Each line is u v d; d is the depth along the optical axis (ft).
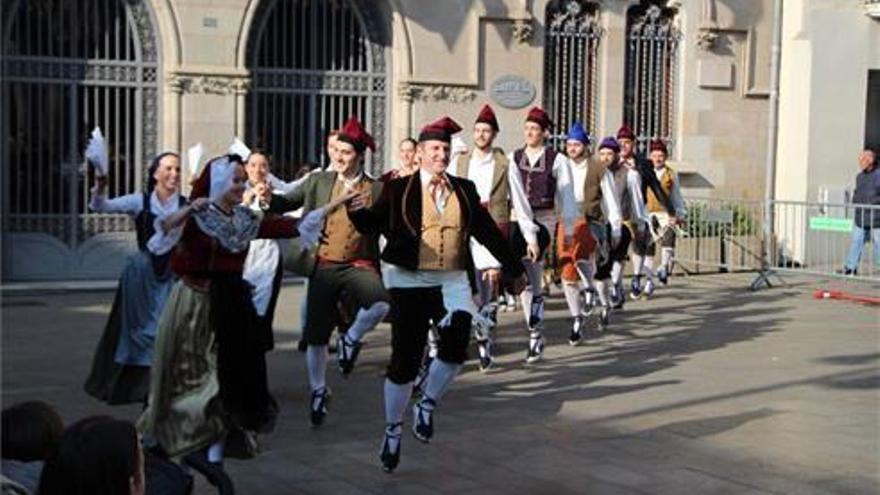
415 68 60.34
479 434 28.19
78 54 54.80
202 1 55.72
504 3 61.72
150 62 55.67
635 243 52.95
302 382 33.81
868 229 58.13
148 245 23.73
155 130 55.98
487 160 34.86
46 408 13.80
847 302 53.16
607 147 46.42
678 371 36.14
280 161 58.95
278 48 58.70
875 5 67.67
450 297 25.23
